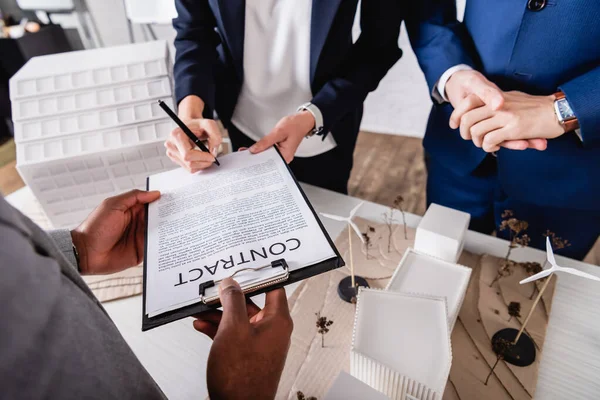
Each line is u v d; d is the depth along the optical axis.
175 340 0.63
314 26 0.79
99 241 0.54
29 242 0.21
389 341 0.50
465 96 0.74
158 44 0.92
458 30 0.88
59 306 0.21
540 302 0.63
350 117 1.03
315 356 0.57
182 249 0.47
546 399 0.51
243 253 0.44
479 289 0.66
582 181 0.81
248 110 1.00
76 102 0.81
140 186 0.88
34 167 0.79
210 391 0.32
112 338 0.26
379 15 0.82
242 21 0.83
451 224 0.68
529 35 0.72
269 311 0.39
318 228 0.46
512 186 0.90
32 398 0.19
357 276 0.70
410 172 2.11
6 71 2.33
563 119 0.64
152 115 0.82
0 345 0.17
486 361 0.55
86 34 2.57
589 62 0.69
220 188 0.57
